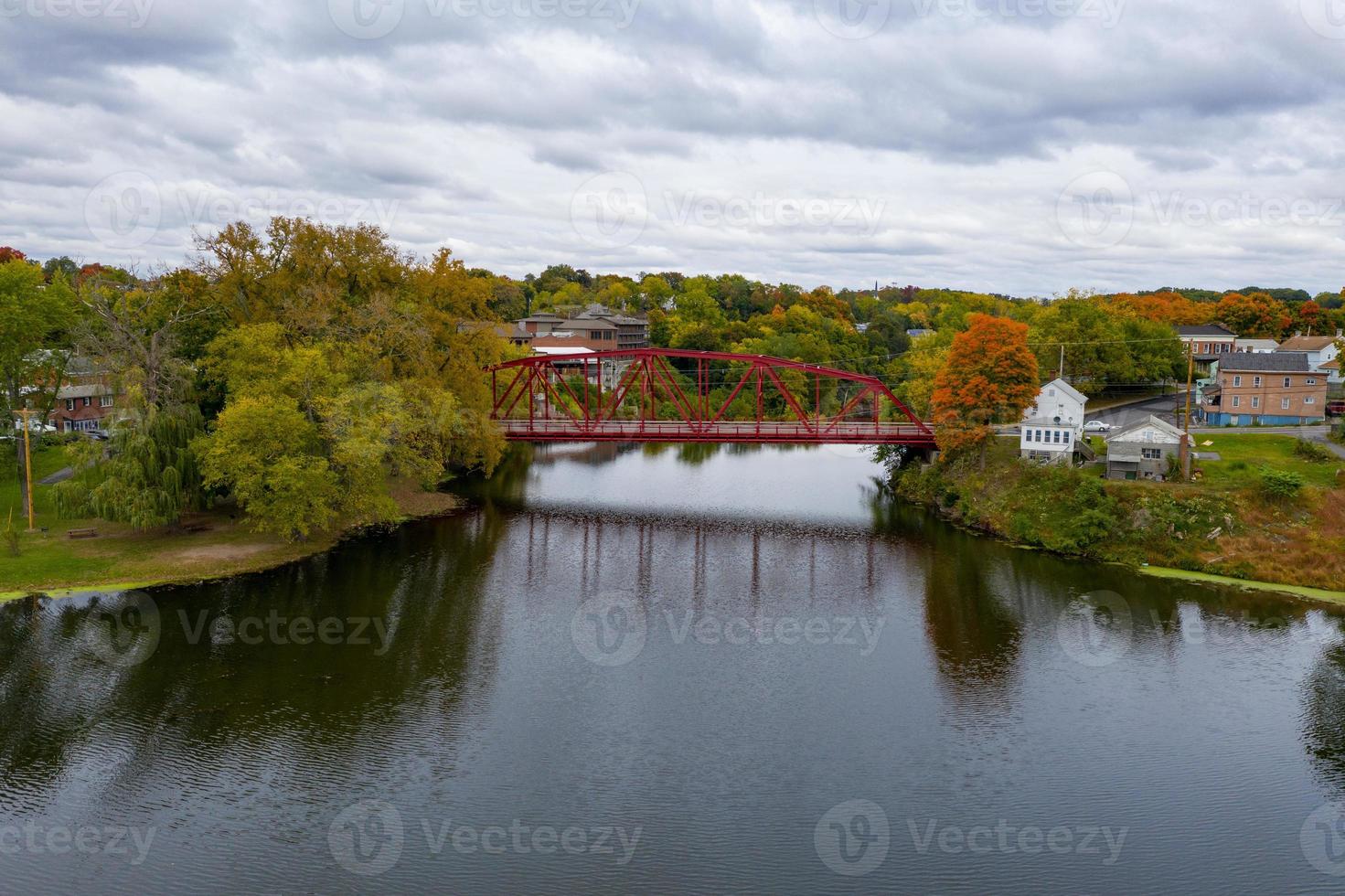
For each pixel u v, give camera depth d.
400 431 69.56
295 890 30.11
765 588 61.19
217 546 65.00
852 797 36.12
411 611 55.16
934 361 109.44
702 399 91.94
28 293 69.00
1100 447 82.12
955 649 50.62
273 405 62.19
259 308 72.88
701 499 90.38
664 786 36.66
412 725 41.00
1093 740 40.69
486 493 91.56
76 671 45.28
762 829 33.94
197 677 45.00
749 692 45.09
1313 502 65.75
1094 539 68.00
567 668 47.50
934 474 88.19
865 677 47.00
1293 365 95.75
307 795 35.38
